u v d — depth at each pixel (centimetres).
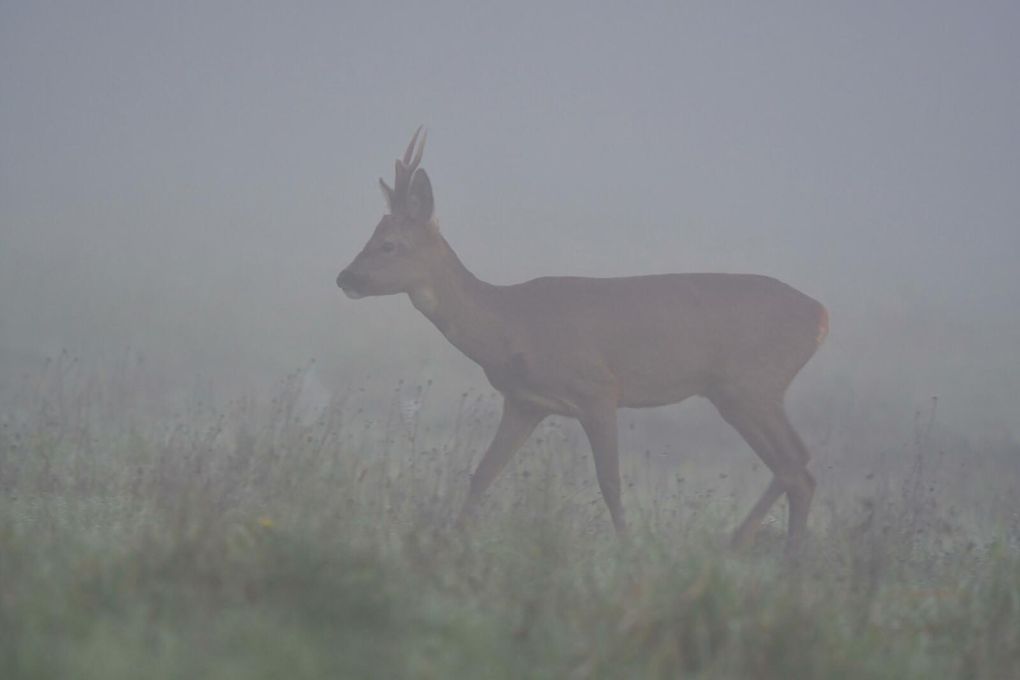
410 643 1037
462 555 1368
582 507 1895
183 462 1878
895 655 1167
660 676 1035
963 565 1697
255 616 1041
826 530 1920
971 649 1229
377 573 1128
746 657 1070
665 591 1152
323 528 1262
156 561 1134
